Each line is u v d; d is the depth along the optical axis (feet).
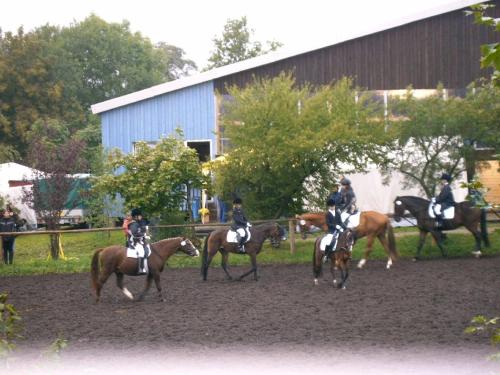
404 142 76.18
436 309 43.52
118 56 205.26
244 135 73.10
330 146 73.72
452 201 69.77
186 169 74.28
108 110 98.73
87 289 57.62
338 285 53.72
